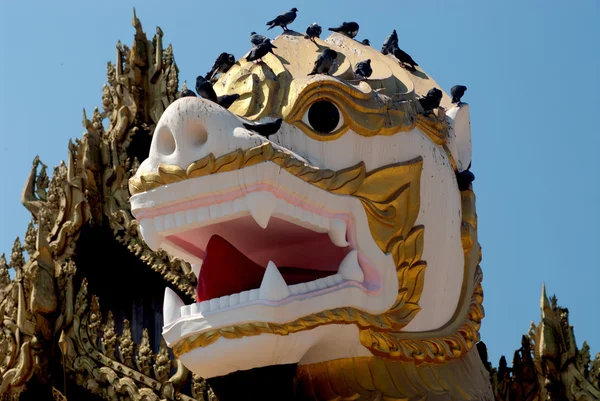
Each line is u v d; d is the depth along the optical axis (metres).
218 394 11.77
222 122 11.27
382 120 12.02
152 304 15.84
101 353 14.38
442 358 12.23
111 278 15.84
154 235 11.45
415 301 12.10
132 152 16.11
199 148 11.27
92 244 15.67
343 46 12.99
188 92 11.80
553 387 13.65
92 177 15.59
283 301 11.20
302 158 11.55
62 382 14.45
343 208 11.72
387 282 11.91
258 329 11.12
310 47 12.55
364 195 11.87
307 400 12.11
